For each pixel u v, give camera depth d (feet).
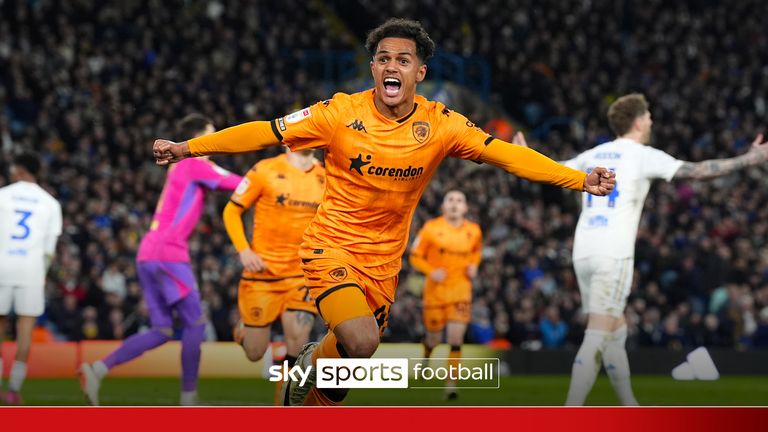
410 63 21.11
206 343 56.70
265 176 32.07
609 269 28.37
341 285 21.42
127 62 87.30
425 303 46.42
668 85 111.86
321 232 22.16
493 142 21.76
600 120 106.73
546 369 63.31
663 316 71.77
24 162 36.06
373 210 21.80
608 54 113.60
